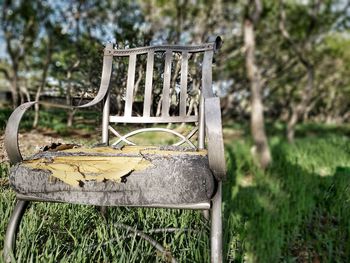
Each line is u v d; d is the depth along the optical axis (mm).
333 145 4883
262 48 7105
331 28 6609
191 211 1604
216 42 1395
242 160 3660
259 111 3949
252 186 2750
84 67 2414
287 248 1613
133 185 861
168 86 1429
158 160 885
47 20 5211
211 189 873
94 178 859
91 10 4473
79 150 1076
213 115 849
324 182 2629
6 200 1421
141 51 1488
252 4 4316
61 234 1355
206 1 4730
